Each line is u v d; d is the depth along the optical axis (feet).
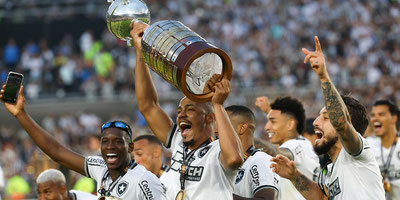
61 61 76.95
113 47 77.15
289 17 83.35
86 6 83.05
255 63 74.54
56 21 82.33
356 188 15.58
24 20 82.17
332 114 14.82
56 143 17.33
